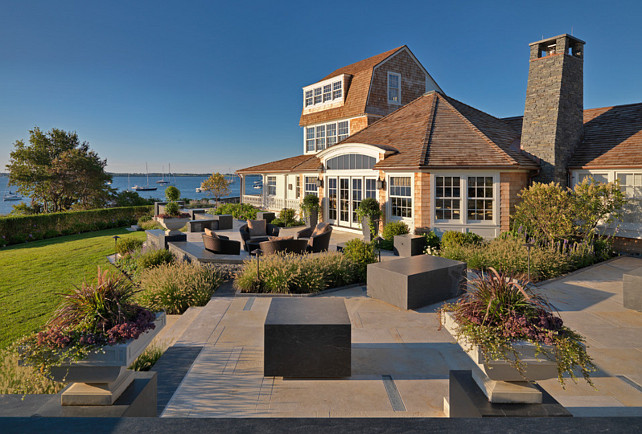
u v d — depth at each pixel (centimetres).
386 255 1509
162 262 1287
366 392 498
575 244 1349
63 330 348
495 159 1559
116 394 345
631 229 1452
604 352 644
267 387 509
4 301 1095
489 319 357
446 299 924
